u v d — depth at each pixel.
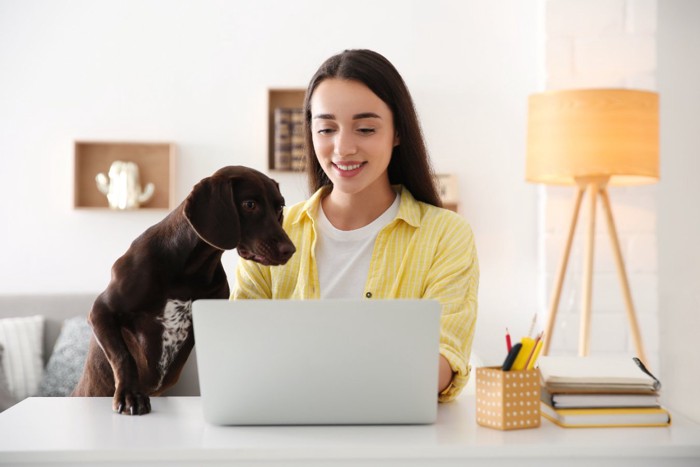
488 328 3.85
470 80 3.89
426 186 1.80
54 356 3.28
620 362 1.38
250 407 1.22
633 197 3.47
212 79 3.93
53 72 3.92
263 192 1.60
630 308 3.07
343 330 1.19
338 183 1.66
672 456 1.12
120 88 3.93
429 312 1.19
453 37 3.90
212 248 1.60
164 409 1.37
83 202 3.90
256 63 3.94
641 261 3.46
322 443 1.12
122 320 1.57
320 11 3.93
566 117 2.99
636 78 3.45
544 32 3.52
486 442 1.13
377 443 1.12
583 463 1.13
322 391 1.21
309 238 1.80
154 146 3.91
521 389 1.22
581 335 3.07
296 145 3.77
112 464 1.10
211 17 3.94
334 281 1.75
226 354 1.20
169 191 3.88
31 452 1.08
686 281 3.66
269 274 1.85
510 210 3.87
